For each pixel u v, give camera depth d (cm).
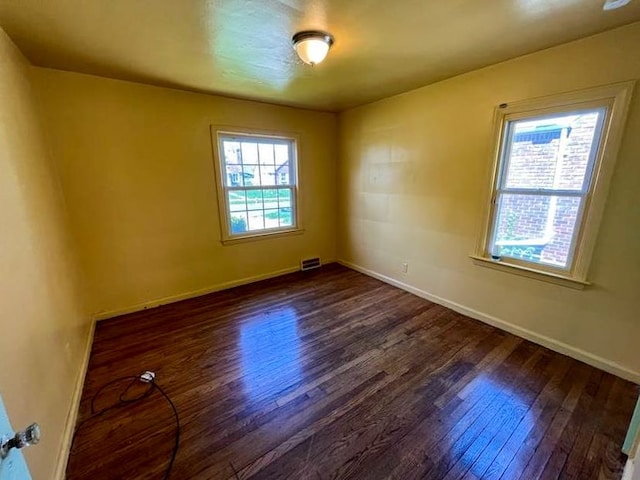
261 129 357
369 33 183
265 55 214
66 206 253
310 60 191
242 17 162
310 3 149
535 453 146
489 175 253
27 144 183
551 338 232
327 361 221
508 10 158
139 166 288
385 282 384
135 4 148
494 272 263
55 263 192
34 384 126
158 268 314
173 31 177
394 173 345
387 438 155
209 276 351
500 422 164
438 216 304
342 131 414
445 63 235
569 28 178
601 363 207
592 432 157
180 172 312
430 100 291
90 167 263
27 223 154
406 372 207
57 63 225
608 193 192
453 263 296
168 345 244
